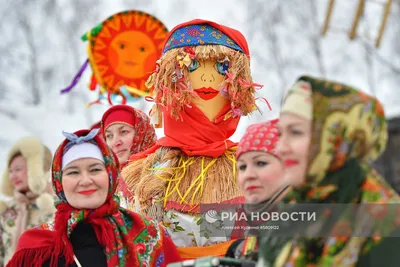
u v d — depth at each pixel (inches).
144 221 151.2
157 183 166.6
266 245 103.9
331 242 97.3
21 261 144.1
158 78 171.9
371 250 95.3
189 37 171.6
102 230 144.2
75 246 144.0
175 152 170.7
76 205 144.6
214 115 171.3
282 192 117.0
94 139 148.6
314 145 96.0
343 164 96.0
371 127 95.0
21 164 236.8
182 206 163.6
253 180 120.8
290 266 99.4
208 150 167.6
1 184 240.5
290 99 98.2
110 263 142.1
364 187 96.3
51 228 147.4
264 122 123.8
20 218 233.6
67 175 145.6
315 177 97.0
